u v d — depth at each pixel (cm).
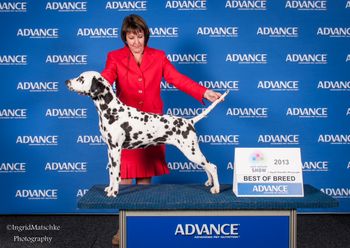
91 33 337
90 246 281
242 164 205
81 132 344
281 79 343
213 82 343
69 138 344
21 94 340
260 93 344
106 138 210
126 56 246
